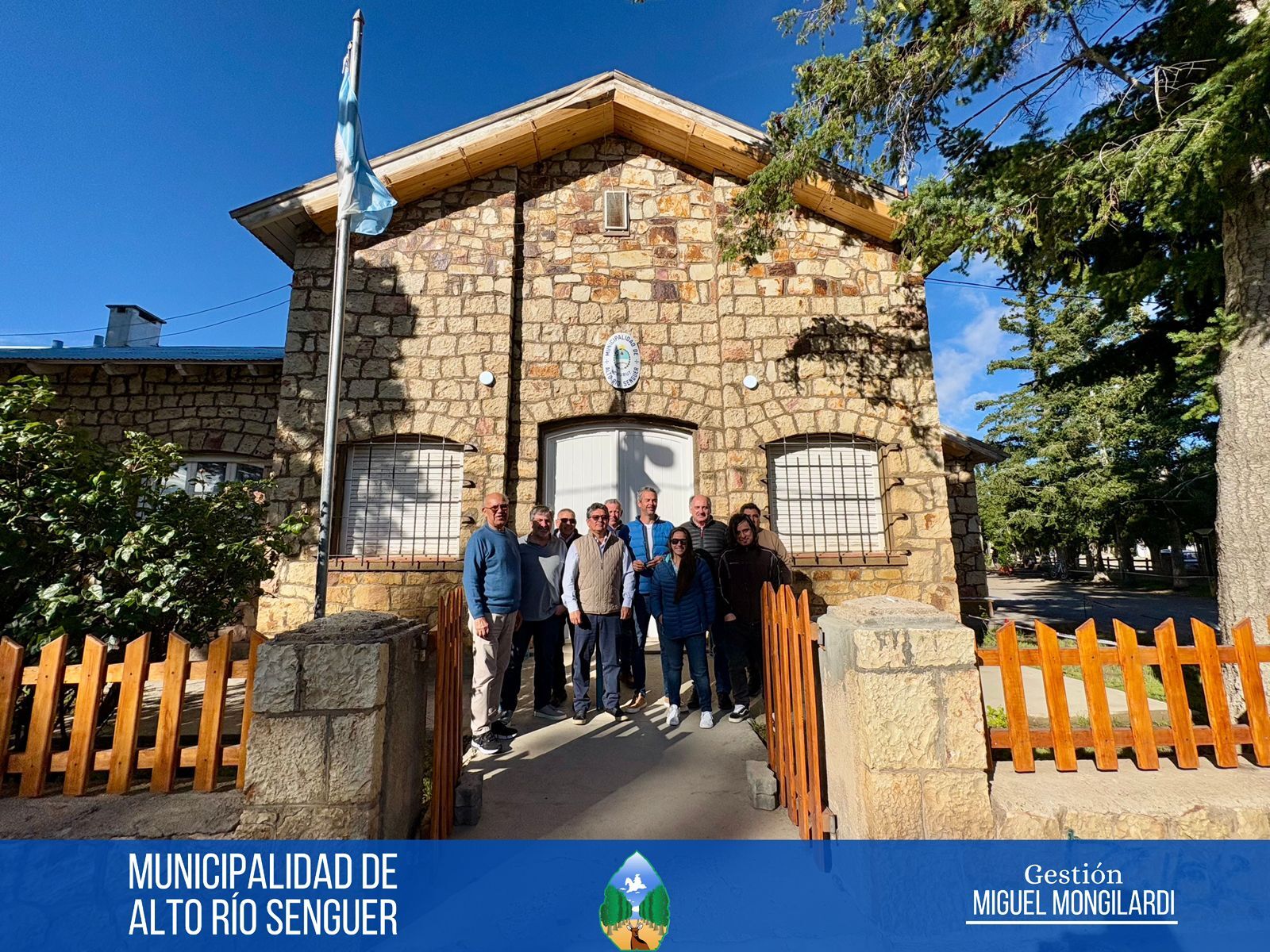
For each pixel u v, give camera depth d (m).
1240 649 2.75
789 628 3.16
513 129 7.00
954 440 9.59
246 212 6.72
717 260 7.43
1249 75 3.39
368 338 7.02
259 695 2.29
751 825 3.08
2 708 2.39
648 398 7.21
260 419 8.11
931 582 6.76
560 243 7.50
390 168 6.90
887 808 2.31
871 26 5.18
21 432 3.17
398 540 6.91
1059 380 8.65
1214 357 4.89
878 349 7.20
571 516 5.15
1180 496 17.44
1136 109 4.79
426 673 3.15
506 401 6.98
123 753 2.40
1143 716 2.65
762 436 7.05
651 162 7.74
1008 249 4.95
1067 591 20.77
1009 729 2.65
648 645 7.21
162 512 3.49
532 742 4.21
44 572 3.30
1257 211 4.21
